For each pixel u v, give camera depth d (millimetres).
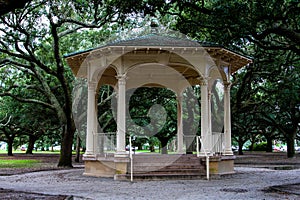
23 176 16719
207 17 15102
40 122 32938
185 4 14266
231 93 27438
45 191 11227
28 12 19906
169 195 10242
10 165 25000
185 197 9852
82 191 11211
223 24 13312
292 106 30234
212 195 10219
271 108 32406
